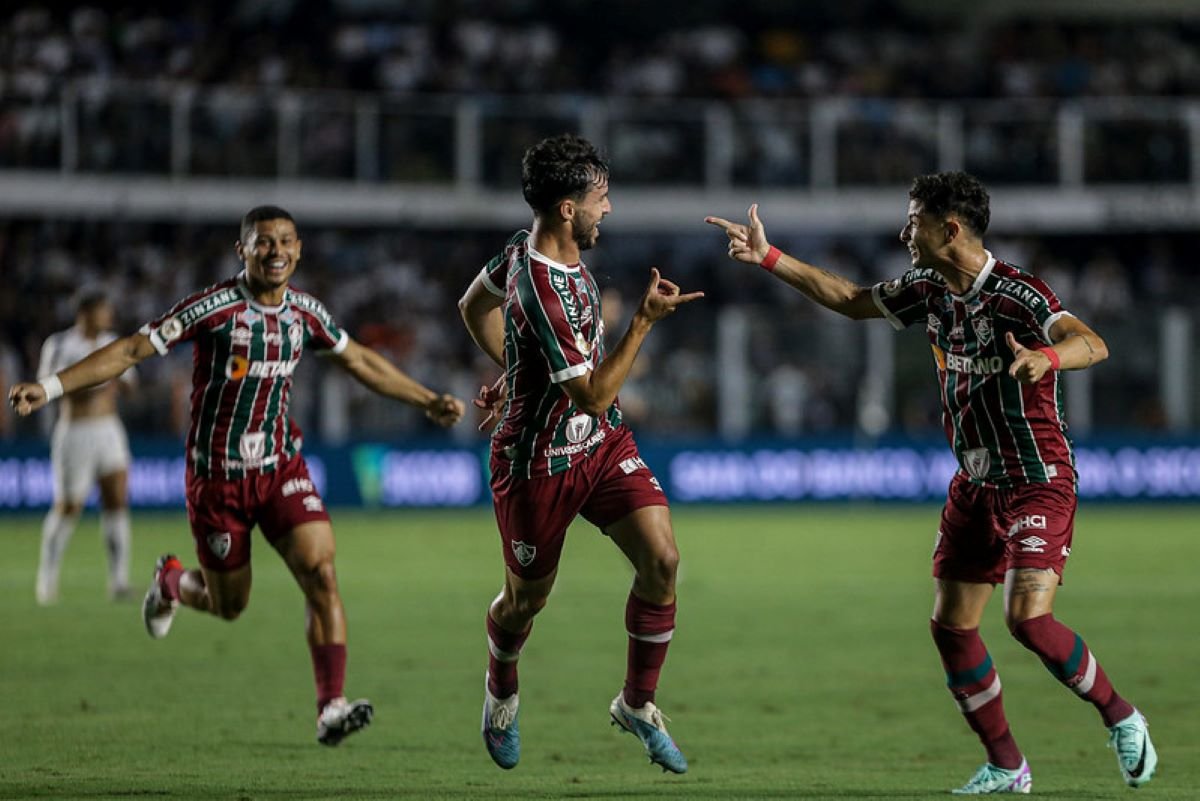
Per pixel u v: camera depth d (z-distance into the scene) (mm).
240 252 17203
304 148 64125
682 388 60312
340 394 58656
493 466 15578
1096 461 60094
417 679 23109
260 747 17719
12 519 54312
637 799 14859
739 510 60156
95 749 17469
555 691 22266
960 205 14609
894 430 60844
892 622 30094
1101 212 67750
